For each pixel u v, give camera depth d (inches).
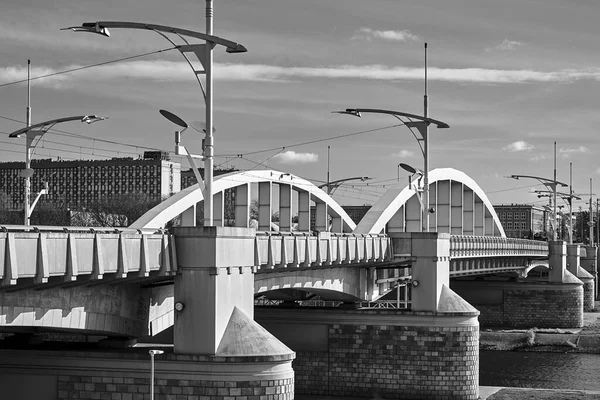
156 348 1956.2
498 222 5649.6
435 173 4124.0
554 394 3063.5
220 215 3122.5
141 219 2635.3
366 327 2866.6
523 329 5477.4
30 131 2527.1
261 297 2962.6
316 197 3865.7
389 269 3307.1
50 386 1855.3
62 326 1585.9
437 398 2812.5
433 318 2827.3
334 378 2883.9
